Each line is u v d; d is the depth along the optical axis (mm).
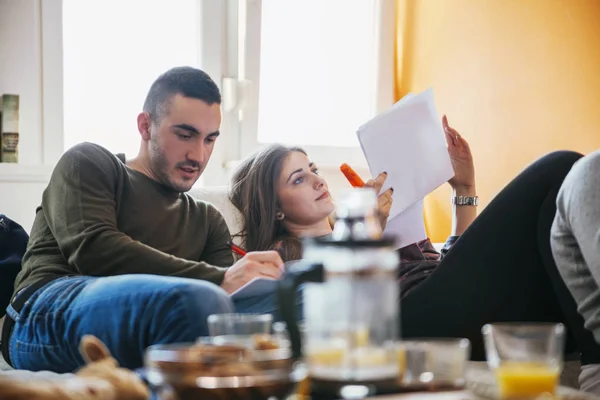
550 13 3229
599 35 3031
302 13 3656
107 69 3240
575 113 3109
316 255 902
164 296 1573
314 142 3699
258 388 858
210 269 1861
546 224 1720
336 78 3729
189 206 2264
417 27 3762
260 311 1812
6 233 2264
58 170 2029
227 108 3434
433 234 3652
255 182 2436
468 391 1021
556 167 1790
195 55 3387
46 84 3094
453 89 3617
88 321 1686
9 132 2955
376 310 883
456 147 2635
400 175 2248
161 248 2139
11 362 1960
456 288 1849
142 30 3295
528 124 3311
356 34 3756
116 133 3264
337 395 883
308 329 907
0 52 3027
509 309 1837
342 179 3576
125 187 2113
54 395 825
